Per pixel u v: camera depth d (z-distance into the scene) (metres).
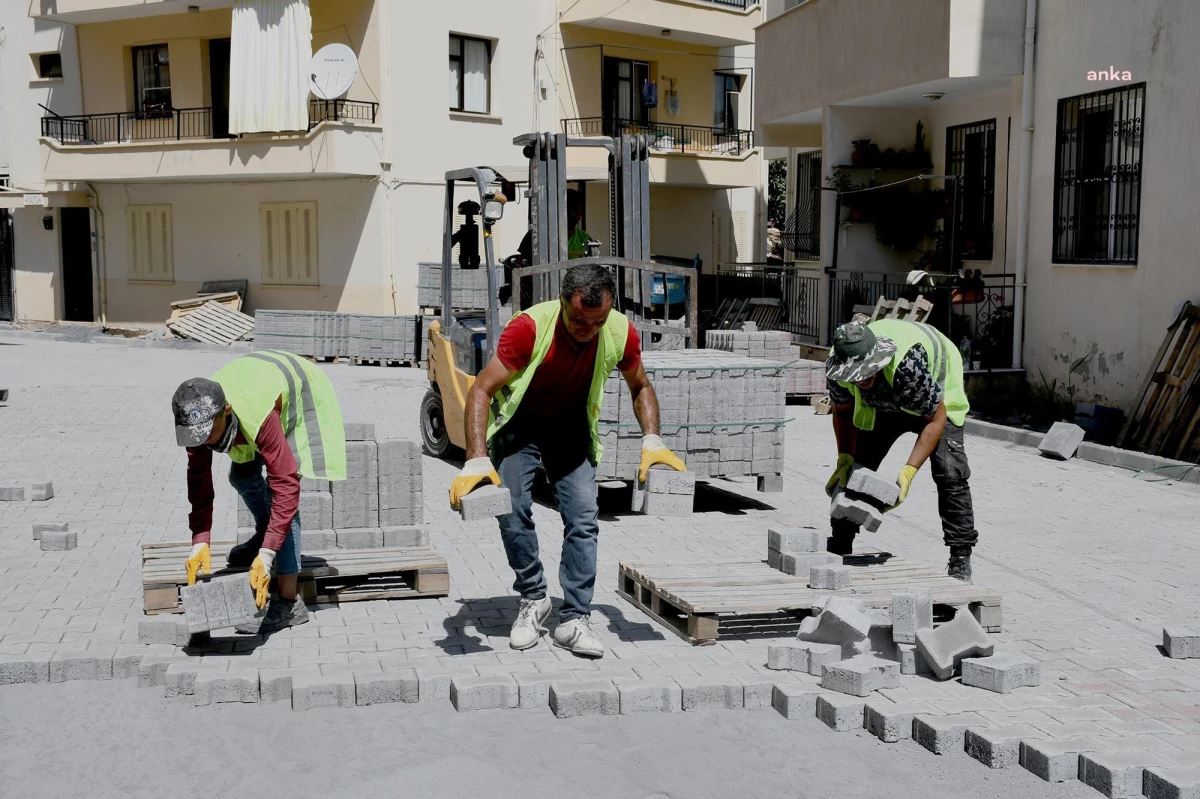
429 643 5.92
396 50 24.11
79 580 7.04
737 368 9.57
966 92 16.53
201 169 24.88
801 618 6.25
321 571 6.49
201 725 4.98
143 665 5.40
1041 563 7.93
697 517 9.30
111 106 27.83
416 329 21.44
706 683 5.30
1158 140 12.49
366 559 6.79
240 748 4.77
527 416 5.64
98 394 16.28
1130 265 12.93
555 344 5.39
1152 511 9.66
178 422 5.12
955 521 6.94
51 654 5.54
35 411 14.58
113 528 8.52
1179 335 11.96
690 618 5.98
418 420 14.22
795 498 10.09
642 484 5.59
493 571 7.43
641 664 5.63
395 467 7.55
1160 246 12.46
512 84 26.28
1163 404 11.92
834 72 17.89
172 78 26.91
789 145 21.23
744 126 31.61
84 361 21.12
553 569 7.59
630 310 10.93
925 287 15.84
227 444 5.38
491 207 10.06
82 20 27.11
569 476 5.70
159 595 6.16
